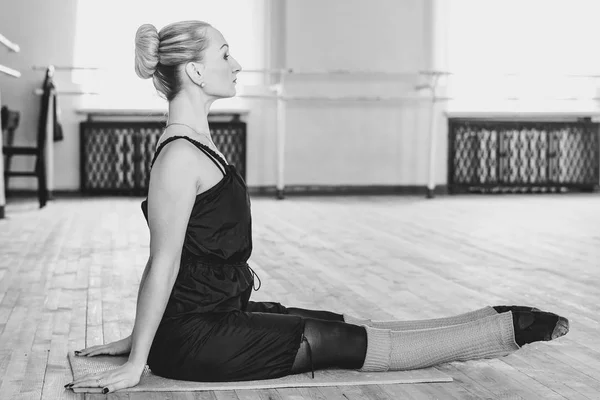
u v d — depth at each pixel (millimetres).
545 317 2354
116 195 9039
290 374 2314
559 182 9547
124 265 4500
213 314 2246
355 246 5273
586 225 6426
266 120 9328
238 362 2240
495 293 3764
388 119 9469
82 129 8914
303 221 6672
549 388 2297
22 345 2775
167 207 2170
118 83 9086
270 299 3617
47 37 8828
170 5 9117
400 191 9539
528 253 4984
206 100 2336
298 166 9391
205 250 2238
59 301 3541
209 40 2299
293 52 9242
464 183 9492
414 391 2240
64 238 5582
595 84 9891
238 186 2283
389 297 3662
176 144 2213
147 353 2225
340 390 2232
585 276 4203
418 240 5562
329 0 9281
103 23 8984
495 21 9648
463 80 9602
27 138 8789
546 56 9758
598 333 2959
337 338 2307
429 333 2373
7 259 4676
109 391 2164
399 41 9414
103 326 3074
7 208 7656
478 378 2373
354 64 9344
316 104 9367
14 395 2213
